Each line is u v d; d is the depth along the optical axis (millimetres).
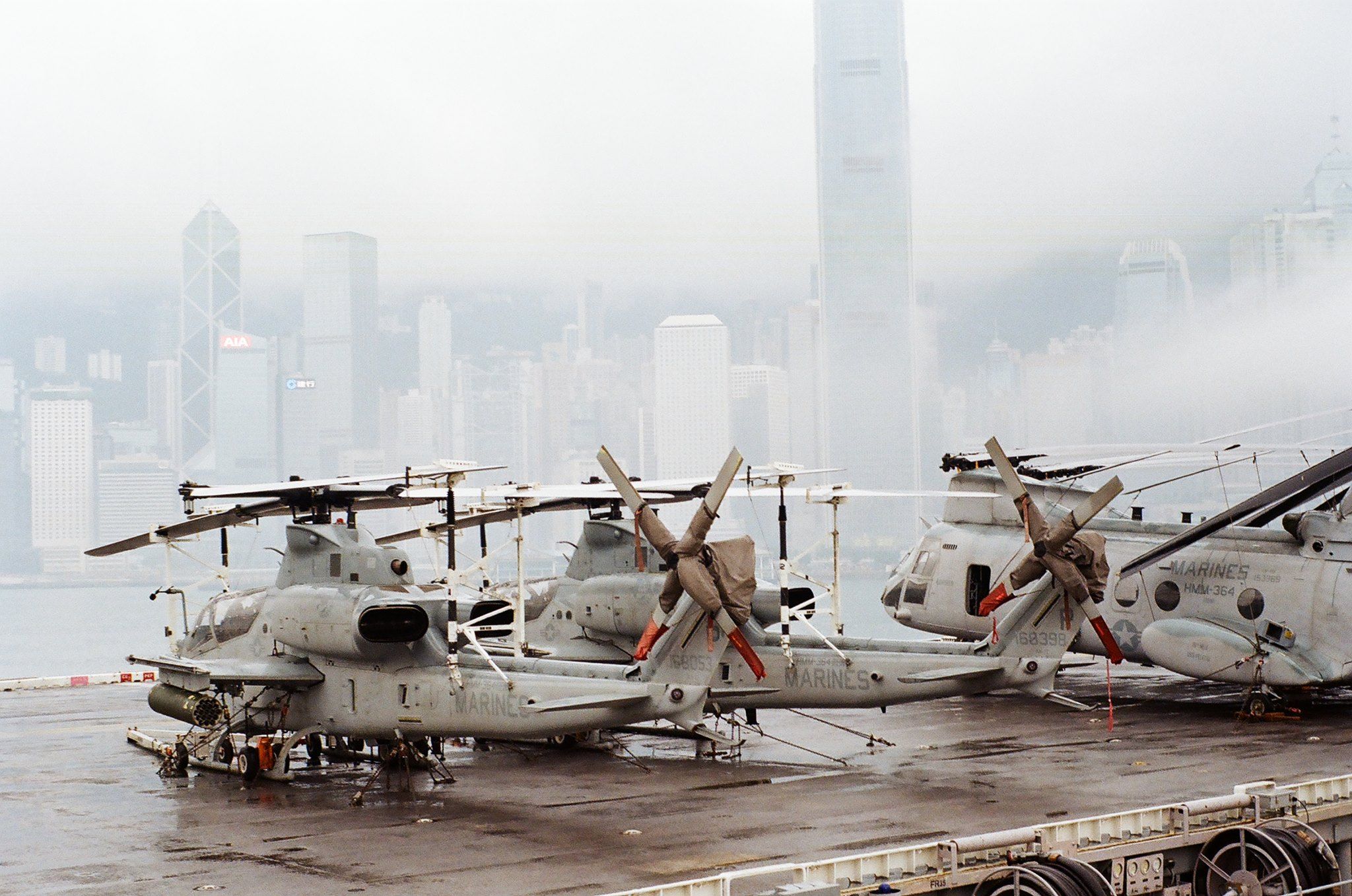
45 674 97250
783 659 27453
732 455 22531
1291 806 20656
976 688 25328
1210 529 31750
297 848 19797
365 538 26406
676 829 20672
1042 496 35875
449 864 18609
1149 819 19938
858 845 19312
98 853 19703
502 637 32125
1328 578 30875
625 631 30422
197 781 26094
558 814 22094
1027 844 18484
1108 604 34375
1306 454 36000
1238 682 31562
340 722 25500
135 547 28500
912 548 39125
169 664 27078
